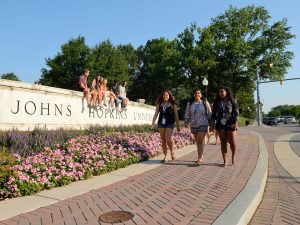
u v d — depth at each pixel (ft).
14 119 39.58
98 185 23.53
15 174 21.48
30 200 19.85
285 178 28.68
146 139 41.86
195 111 30.63
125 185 23.22
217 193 20.27
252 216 18.21
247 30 182.09
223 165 30.19
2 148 26.96
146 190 21.56
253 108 303.07
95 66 199.21
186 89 207.82
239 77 185.37
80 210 17.54
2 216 16.84
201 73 185.47
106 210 17.43
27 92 41.42
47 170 23.81
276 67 182.50
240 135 69.41
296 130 103.45
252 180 23.68
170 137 32.81
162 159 35.42
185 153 39.37
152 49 238.48
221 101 29.86
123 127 51.34
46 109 44.34
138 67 281.54
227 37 188.85
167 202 18.65
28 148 28.40
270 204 20.72
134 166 31.37
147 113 82.53
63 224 15.44
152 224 15.19
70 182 24.59
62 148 30.45
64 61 202.59
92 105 54.75
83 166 27.07
